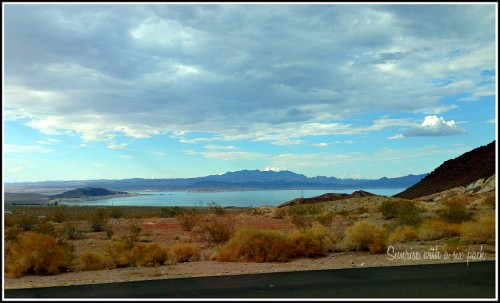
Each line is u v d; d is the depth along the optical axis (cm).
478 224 1939
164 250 1744
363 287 1031
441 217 2742
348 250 1889
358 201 6366
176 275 1322
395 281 1098
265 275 1245
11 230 2886
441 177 8900
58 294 1031
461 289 989
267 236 1742
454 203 3700
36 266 1488
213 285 1104
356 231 1858
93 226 3469
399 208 3575
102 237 2911
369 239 1823
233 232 2567
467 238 1900
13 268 1468
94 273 1477
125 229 3491
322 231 2175
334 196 8288
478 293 948
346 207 6059
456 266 1316
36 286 1201
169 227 3647
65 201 19400
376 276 1178
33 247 1520
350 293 966
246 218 4653
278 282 1123
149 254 1669
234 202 15200
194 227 3428
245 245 1731
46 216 4462
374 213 4384
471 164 8319
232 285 1097
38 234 1603
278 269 1391
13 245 1570
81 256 1658
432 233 2100
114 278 1312
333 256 1739
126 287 1108
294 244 1745
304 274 1247
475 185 6309
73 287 1137
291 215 4800
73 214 5372
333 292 981
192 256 1833
